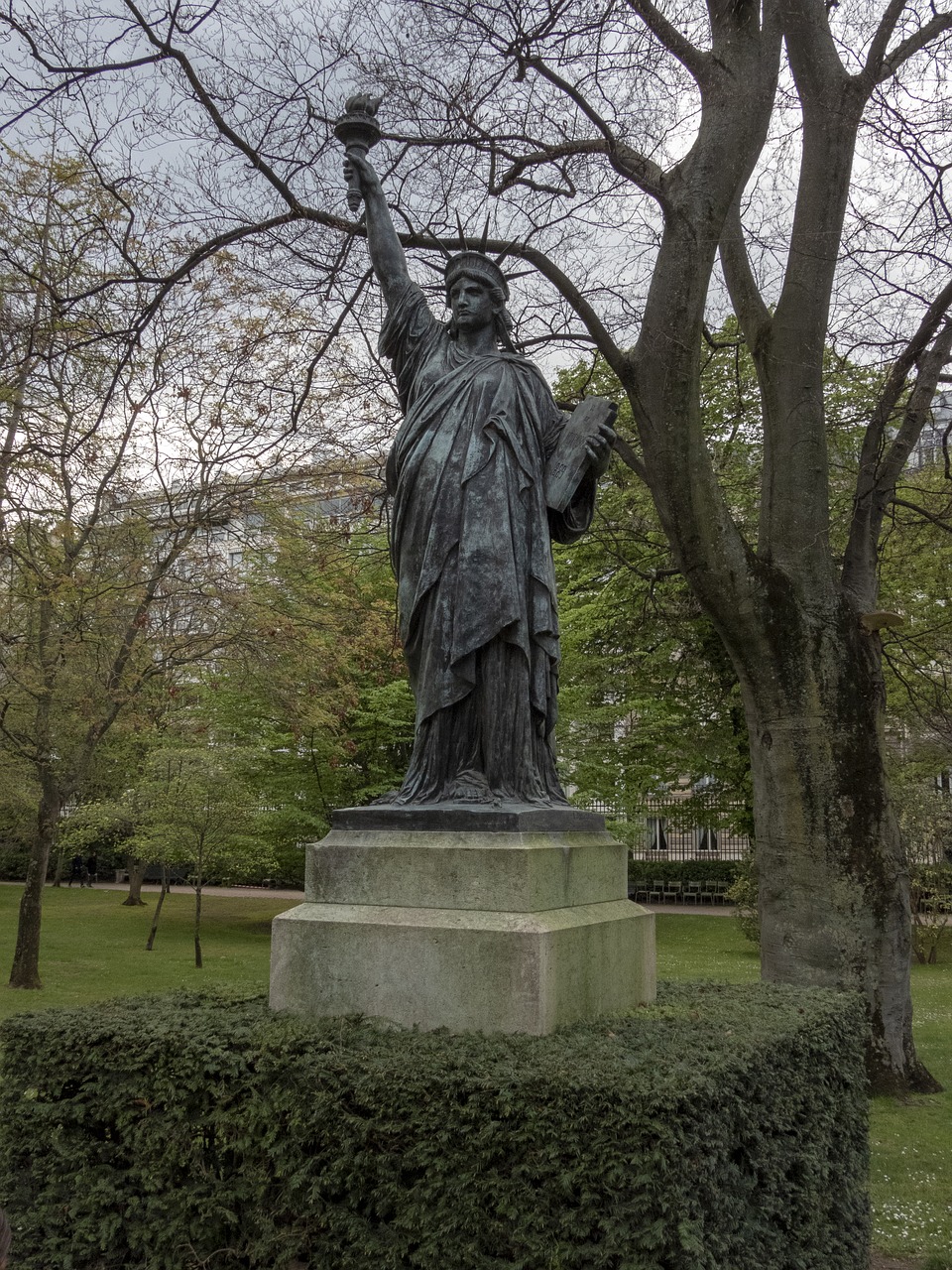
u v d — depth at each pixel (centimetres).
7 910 2845
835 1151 488
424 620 499
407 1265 351
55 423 1147
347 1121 362
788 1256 404
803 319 983
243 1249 380
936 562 1731
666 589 1786
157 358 1033
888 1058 948
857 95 974
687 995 536
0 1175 430
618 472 1630
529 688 491
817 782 960
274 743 2389
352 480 1427
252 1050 396
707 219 830
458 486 497
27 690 1440
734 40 862
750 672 984
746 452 1730
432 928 428
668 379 853
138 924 2561
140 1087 411
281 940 462
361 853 462
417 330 561
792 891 964
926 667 1692
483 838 443
